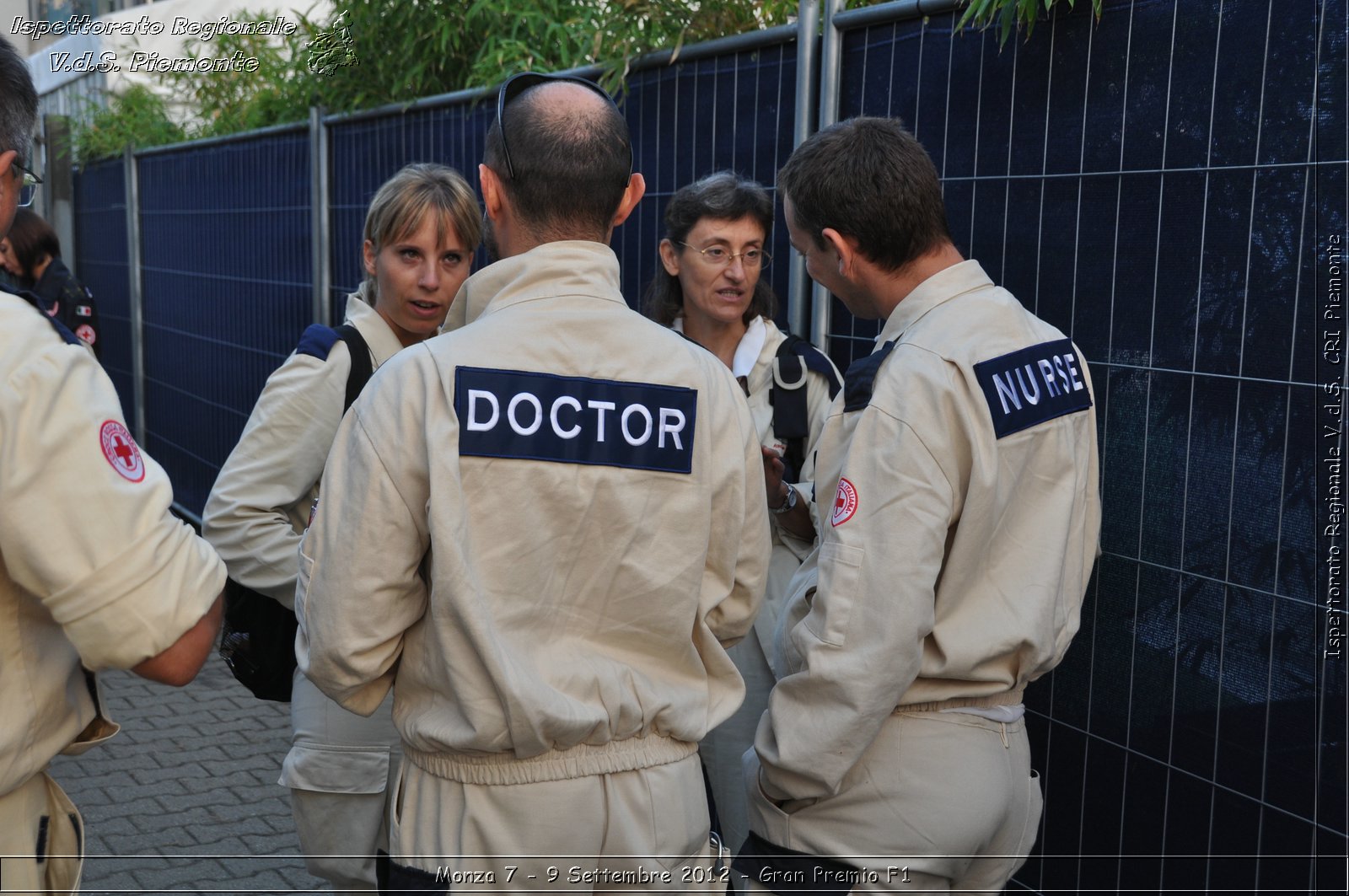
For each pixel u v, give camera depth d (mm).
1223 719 2248
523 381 1634
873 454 1861
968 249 2719
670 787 1755
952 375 1862
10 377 1361
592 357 1687
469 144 4449
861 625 1809
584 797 1675
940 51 2736
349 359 2572
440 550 1554
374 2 5047
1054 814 2625
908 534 1801
